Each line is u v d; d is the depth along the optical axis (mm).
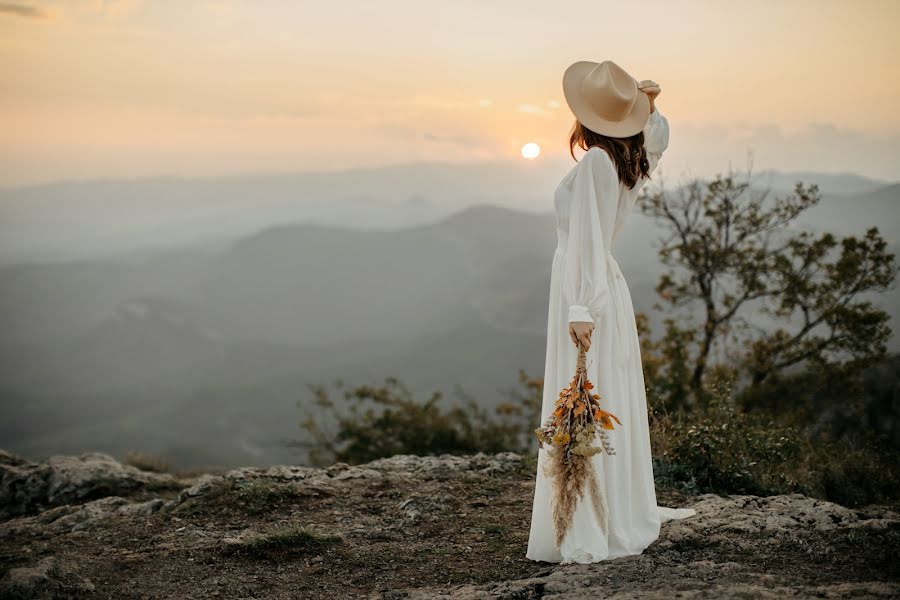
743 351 16312
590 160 3637
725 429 5875
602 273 3545
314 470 6168
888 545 3566
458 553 4199
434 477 5953
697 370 15594
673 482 5426
